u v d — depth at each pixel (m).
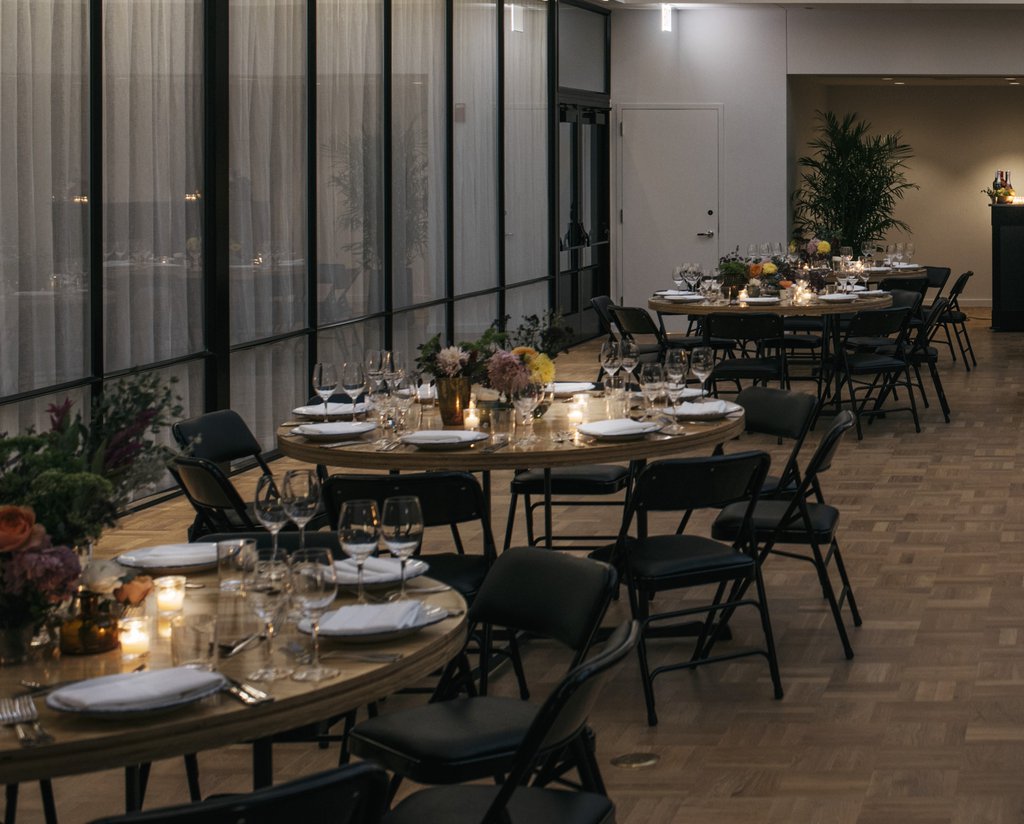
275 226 8.59
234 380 8.31
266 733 2.41
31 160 6.53
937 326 12.79
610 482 5.62
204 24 7.79
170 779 3.92
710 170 15.47
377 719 3.07
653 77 15.41
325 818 2.09
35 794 3.82
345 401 6.41
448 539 6.69
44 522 2.67
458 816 2.64
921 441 9.17
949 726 4.20
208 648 2.53
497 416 4.83
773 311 9.51
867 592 5.67
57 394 6.80
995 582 5.80
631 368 5.72
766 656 4.51
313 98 8.84
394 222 10.25
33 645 2.71
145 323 7.46
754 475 4.57
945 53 15.14
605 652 2.59
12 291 6.46
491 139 12.30
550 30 13.72
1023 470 8.19
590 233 15.27
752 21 15.25
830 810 3.62
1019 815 3.57
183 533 6.83
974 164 18.58
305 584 2.59
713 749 4.06
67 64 6.72
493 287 12.46
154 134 7.44
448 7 11.09
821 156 17.95
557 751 2.88
